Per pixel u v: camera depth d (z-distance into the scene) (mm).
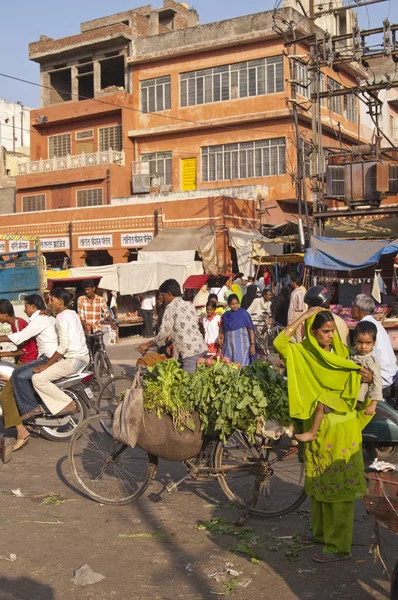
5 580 4031
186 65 33312
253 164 31641
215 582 3996
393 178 19000
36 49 39219
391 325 11227
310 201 30422
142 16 36688
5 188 39594
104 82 42344
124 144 34906
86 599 3783
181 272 22250
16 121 51594
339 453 4266
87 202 35094
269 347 15914
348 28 33750
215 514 5250
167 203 29656
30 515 5227
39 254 15258
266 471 5121
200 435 5129
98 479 5695
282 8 30297
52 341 7648
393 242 15711
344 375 4312
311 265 16625
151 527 4957
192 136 33344
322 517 4508
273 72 30891
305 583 3979
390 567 4168
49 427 7762
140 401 5086
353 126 34656
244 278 24141
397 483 3326
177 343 7180
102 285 22625
